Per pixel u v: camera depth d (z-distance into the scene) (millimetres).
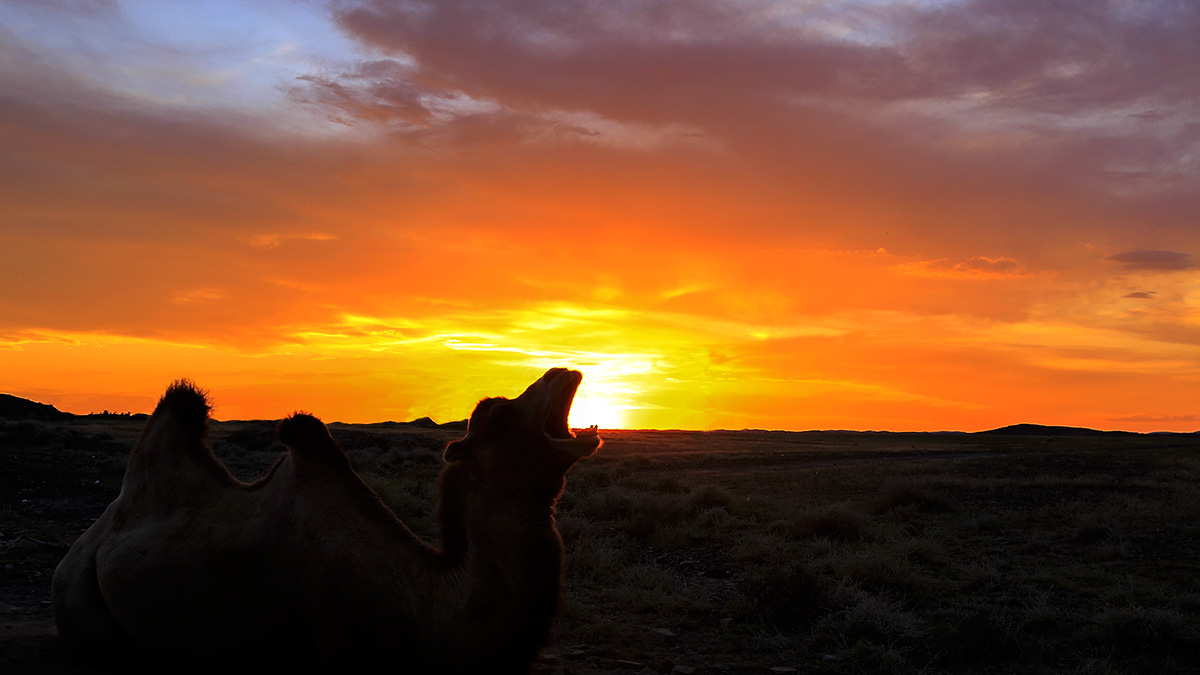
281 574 4203
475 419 4129
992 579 10641
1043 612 8914
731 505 17516
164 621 4309
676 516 15453
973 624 7965
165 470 4793
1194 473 26953
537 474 3926
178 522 4562
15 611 6855
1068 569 11445
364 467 26266
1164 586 10430
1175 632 7988
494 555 3861
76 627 4773
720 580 11352
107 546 4691
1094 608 9453
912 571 10680
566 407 4051
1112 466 33000
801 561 11086
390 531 4289
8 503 13266
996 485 22344
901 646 7980
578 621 8688
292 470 4457
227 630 4215
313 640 4113
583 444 3836
